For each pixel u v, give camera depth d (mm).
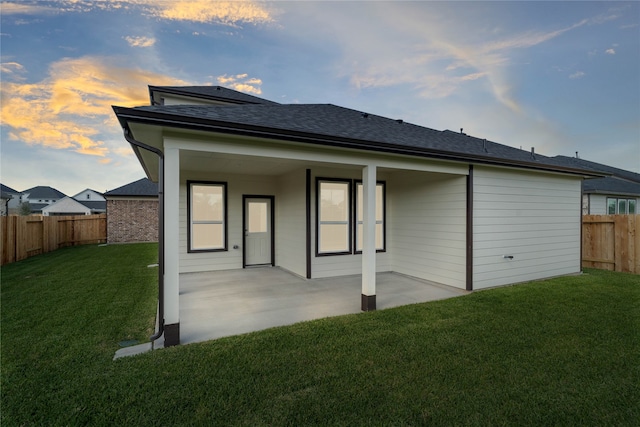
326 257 7754
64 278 7473
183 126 3691
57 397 2582
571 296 5762
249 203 9211
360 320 4469
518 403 2543
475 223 6512
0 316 4652
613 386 2795
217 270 8766
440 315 4680
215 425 2271
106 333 3998
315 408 2461
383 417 2365
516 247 7160
